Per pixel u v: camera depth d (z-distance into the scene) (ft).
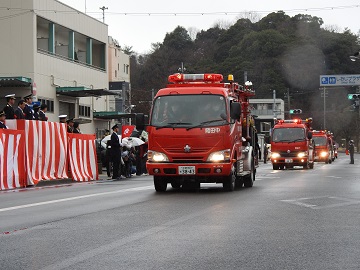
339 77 177.99
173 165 53.83
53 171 73.82
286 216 35.70
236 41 312.50
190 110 54.70
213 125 54.03
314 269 20.84
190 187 62.90
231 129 54.90
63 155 76.38
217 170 53.52
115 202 45.34
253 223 32.58
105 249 24.67
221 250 24.43
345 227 31.12
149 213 37.52
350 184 66.13
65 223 32.91
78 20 158.10
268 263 21.84
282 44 300.81
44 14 136.77
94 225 31.99
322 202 44.32
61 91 140.67
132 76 343.46
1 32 131.23
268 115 346.54
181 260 22.35
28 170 67.56
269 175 93.25
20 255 23.48
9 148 64.13
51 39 142.51
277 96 299.17
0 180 62.34
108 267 21.11
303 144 129.08
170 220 33.96
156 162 54.44
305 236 28.09
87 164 83.66
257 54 299.99
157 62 334.03
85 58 168.96
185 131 53.93
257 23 322.96
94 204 43.88
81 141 82.38
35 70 131.44
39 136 70.49
